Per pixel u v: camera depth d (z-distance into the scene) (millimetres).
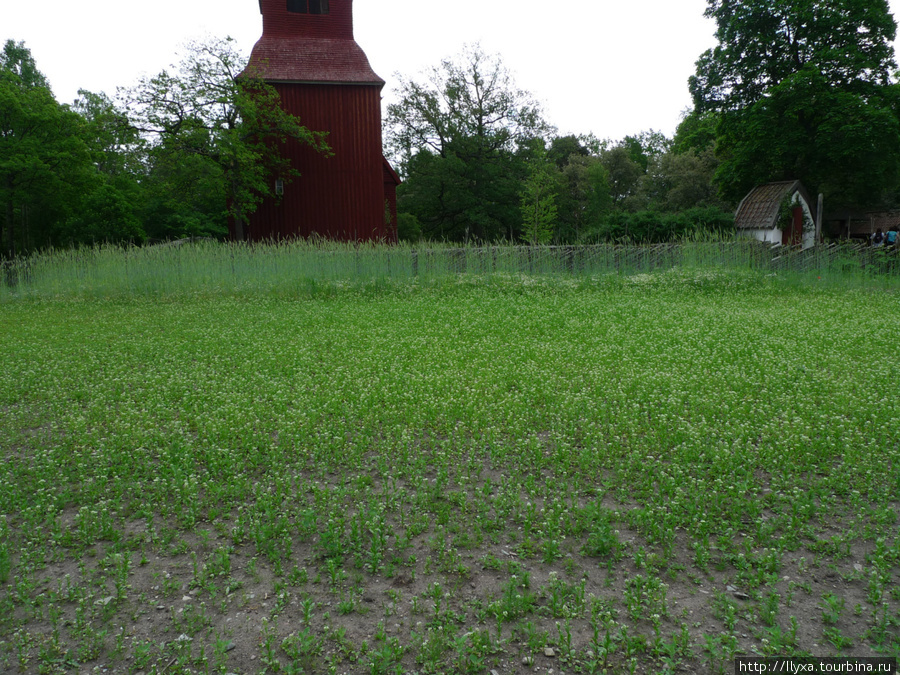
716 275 17703
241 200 26453
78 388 7781
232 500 4672
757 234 31734
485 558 3836
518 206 49156
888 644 3080
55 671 2955
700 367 7941
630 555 3900
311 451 5547
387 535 4145
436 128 49156
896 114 31625
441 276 18406
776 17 32625
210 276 18562
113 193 36094
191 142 25781
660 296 16172
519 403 6582
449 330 11094
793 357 8445
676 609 3369
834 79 32281
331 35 28547
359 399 6832
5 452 5762
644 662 2984
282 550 4012
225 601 3469
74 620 3350
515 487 4785
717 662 2961
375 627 3268
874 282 17578
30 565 3854
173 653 3088
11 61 41062
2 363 9258
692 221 25875
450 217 50406
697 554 3756
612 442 5551
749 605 3355
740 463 5004
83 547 4082
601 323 11609
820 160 32812
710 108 36312
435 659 2973
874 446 5191
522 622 3244
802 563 3703
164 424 6340
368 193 28047
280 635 3219
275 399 6867
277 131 26875
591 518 4207
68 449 5703
